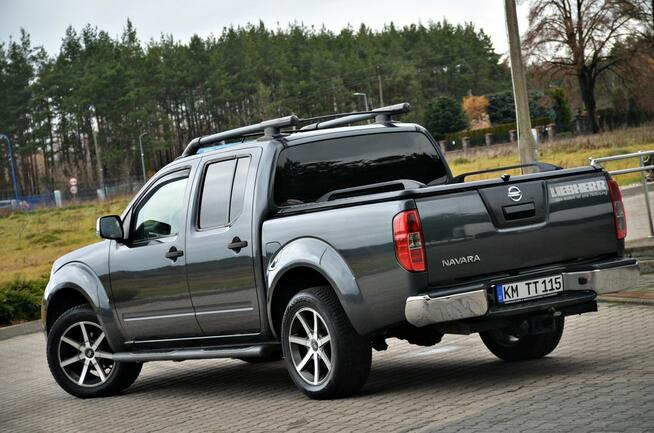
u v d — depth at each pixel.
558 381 7.24
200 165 9.12
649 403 6.00
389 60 144.50
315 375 7.86
